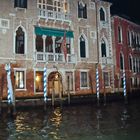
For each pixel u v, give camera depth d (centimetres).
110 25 3216
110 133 1388
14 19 2470
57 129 1521
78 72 2861
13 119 1852
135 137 1292
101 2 3144
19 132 1458
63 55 2725
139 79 3797
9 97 2002
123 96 3095
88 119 1862
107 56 3166
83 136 1334
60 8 2823
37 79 2580
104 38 3145
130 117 1955
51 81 2669
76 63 2845
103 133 1391
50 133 1423
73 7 2895
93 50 3016
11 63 2409
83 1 2984
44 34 2606
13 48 2433
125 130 1461
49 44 2720
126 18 3675
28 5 2564
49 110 2294
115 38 3322
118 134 1360
